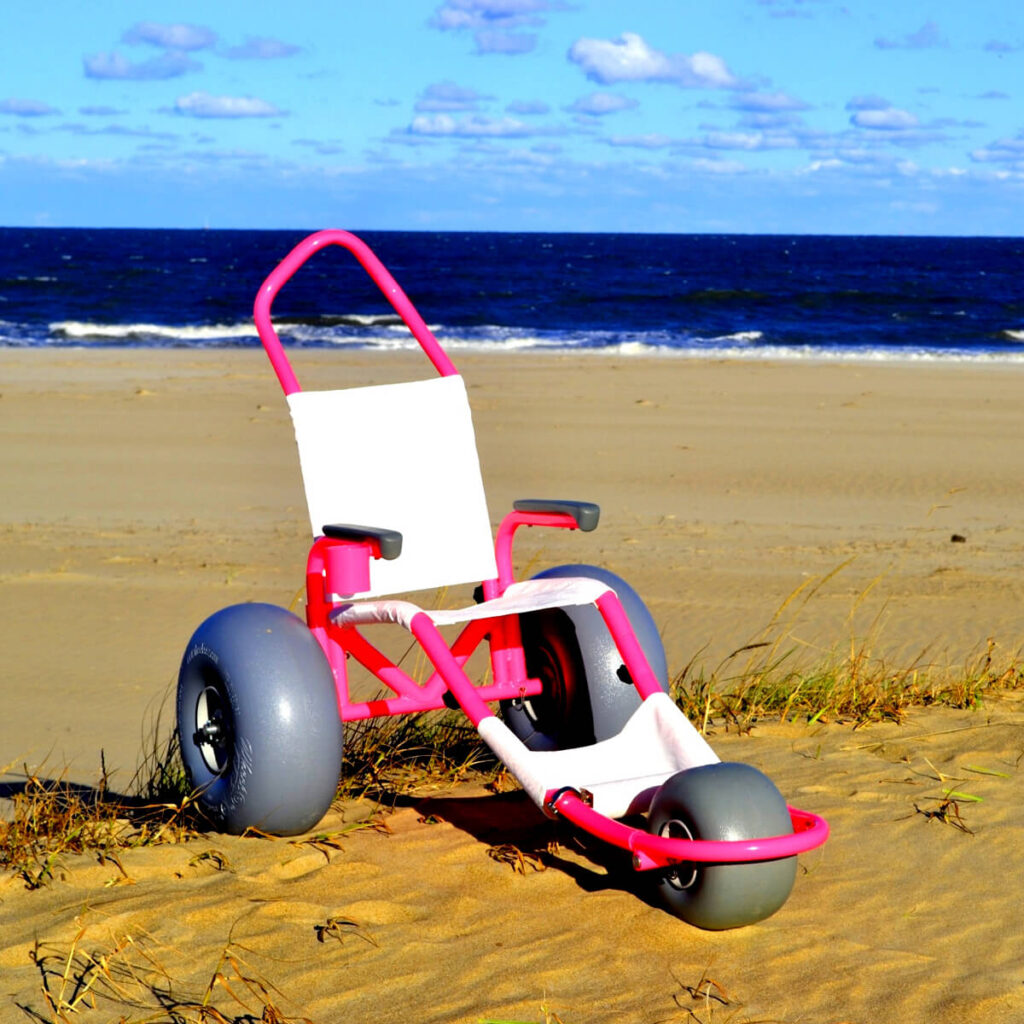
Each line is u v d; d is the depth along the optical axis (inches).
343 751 178.1
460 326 1549.0
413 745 190.2
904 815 161.9
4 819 165.2
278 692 143.6
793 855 120.8
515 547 390.3
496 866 143.6
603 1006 112.6
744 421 690.8
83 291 1994.3
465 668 260.8
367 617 157.2
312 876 139.9
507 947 123.9
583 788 135.3
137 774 185.5
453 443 180.7
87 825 152.5
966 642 279.0
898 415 723.4
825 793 170.7
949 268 3297.2
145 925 126.7
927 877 142.8
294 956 121.1
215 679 150.4
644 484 508.4
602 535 410.9
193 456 571.5
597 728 161.8
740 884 123.0
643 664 154.1
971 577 351.9
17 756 212.7
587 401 767.7
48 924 126.7
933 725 205.3
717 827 121.3
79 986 114.6
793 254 4365.2
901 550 390.9
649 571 356.2
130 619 303.9
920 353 1232.8
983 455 589.6
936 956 123.8
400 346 1252.5
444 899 134.6
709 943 125.5
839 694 217.8
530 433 640.4
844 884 140.7
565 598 156.3
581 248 4972.9
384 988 115.4
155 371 935.7
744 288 2265.0
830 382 896.9
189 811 157.8
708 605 315.0
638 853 123.4
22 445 592.4
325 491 171.3
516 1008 111.7
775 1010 112.5
